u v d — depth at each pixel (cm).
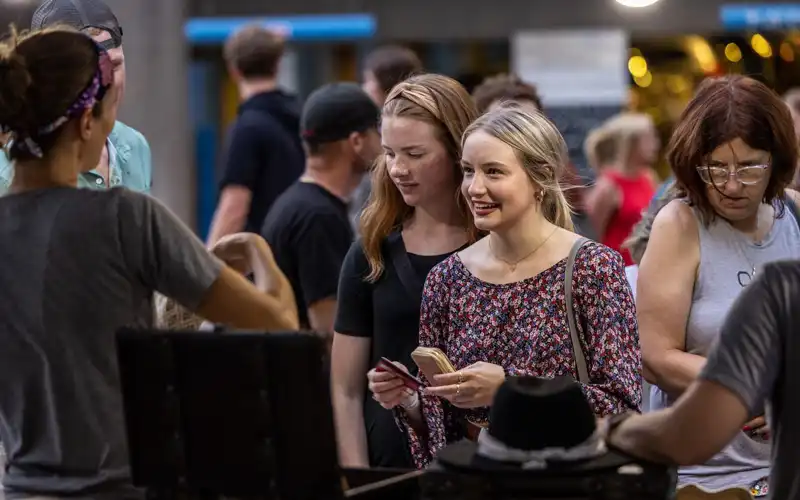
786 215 444
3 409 330
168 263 324
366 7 1248
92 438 320
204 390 309
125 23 897
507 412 315
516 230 402
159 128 922
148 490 318
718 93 420
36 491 322
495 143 394
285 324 332
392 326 443
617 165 920
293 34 1254
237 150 753
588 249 398
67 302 320
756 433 427
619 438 323
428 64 1262
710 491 394
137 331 313
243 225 754
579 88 1217
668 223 436
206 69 1271
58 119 323
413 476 338
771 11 1223
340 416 452
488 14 1234
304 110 604
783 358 310
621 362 387
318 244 573
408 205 448
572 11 1227
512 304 401
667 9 1224
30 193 328
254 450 308
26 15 489
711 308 427
